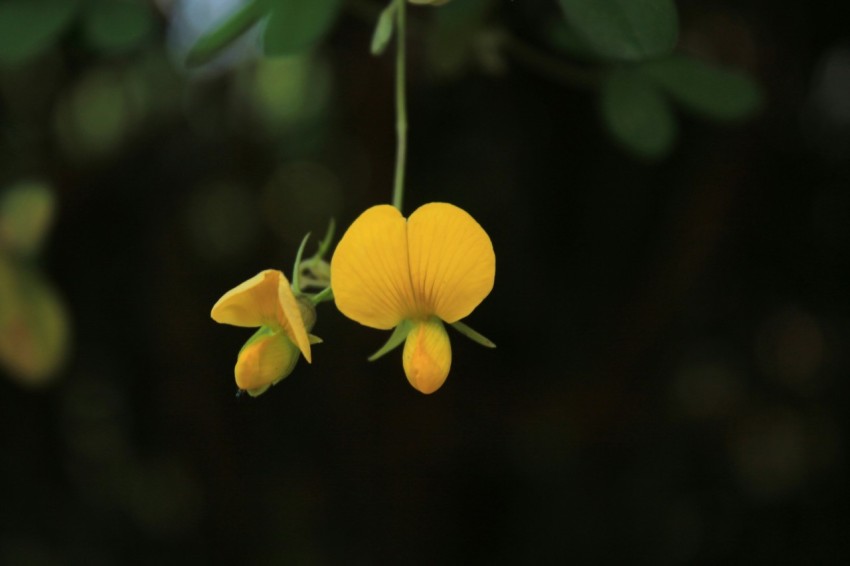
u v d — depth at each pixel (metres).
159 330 0.45
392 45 0.38
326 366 0.45
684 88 0.31
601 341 0.44
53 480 0.45
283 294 0.26
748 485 0.47
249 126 0.43
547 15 0.35
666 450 0.46
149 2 0.33
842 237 0.45
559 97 0.41
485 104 0.41
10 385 0.43
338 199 0.45
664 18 0.26
